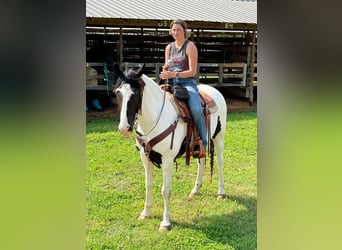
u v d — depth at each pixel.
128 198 4.56
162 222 3.94
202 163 4.57
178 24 3.88
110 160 5.69
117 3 9.53
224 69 10.30
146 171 4.05
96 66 8.77
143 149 3.85
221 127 4.44
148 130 3.67
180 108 3.81
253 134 7.15
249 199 4.53
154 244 3.70
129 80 3.47
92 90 8.74
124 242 3.70
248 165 5.64
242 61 10.17
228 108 9.28
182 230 3.90
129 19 8.30
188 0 11.52
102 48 8.86
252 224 3.97
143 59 10.16
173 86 3.90
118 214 4.19
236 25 9.33
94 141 6.49
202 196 4.61
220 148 4.52
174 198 4.57
